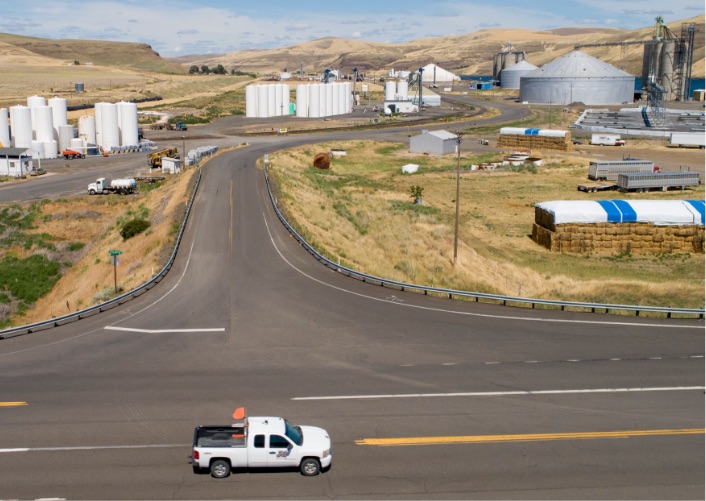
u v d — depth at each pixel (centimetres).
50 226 6519
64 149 10944
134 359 3034
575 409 2511
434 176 9750
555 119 17062
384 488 1947
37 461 2103
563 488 1953
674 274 5162
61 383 2759
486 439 2261
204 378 2808
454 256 5244
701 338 3325
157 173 8856
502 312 3753
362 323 3525
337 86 19050
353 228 6169
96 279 4953
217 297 3934
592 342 3269
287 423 2112
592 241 5784
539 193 8338
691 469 2066
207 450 1988
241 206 6150
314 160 10106
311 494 1916
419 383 2758
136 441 2244
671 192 8281
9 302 5025
